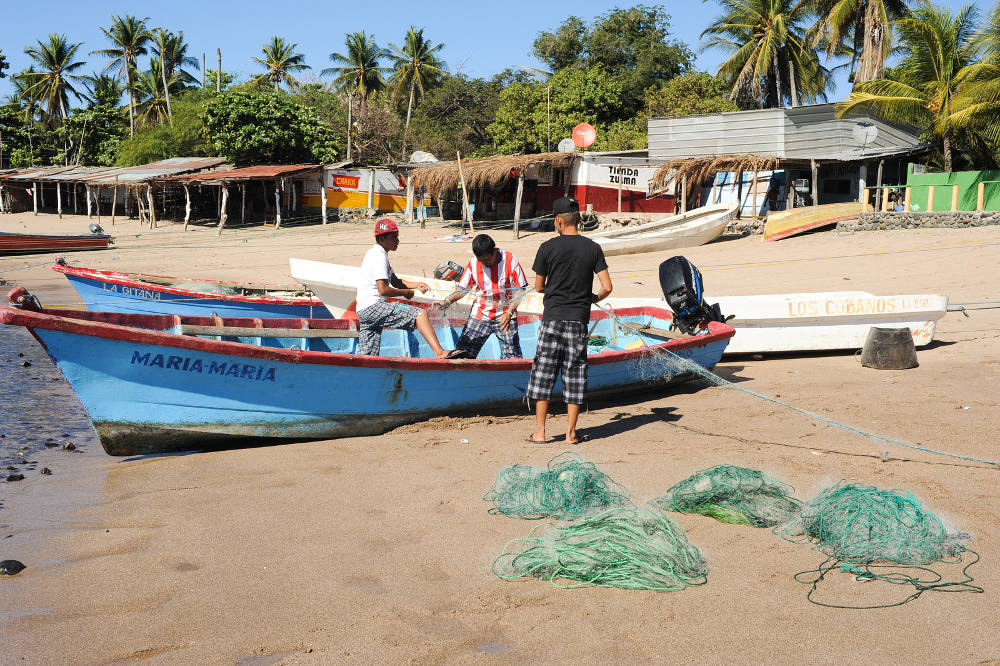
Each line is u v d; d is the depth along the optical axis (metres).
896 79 29.70
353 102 54.78
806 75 43.47
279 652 3.33
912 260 19.27
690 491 4.90
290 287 14.95
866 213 25.00
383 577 4.05
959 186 25.27
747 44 41.97
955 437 6.35
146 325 7.54
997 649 3.23
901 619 3.49
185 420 6.35
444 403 7.33
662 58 52.16
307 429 6.80
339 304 12.26
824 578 3.93
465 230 34.41
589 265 6.38
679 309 9.04
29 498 5.37
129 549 4.47
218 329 7.88
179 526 4.81
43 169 54.44
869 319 10.80
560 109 49.88
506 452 6.31
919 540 4.12
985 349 10.55
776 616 3.55
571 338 6.40
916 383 8.59
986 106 24.56
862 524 4.20
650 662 3.20
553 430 7.08
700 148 33.03
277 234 35.84
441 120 61.91
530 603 3.72
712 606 3.66
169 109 62.19
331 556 4.32
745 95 46.78
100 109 66.12
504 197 36.66
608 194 34.06
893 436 6.47
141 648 3.38
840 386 8.63
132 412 6.17
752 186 31.48
